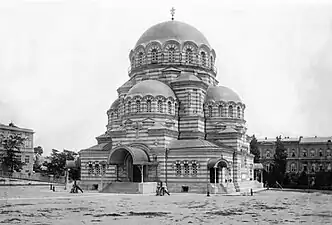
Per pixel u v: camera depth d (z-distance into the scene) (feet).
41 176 399.24
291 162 524.52
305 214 134.51
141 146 269.44
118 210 143.23
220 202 183.62
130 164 277.64
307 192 297.94
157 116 278.46
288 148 529.86
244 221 114.11
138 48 321.32
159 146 267.39
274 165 441.27
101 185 280.10
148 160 264.52
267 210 147.54
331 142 511.40
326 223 111.45
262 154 540.11
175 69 305.94
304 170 500.74
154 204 169.37
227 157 270.67
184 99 294.87
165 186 262.06
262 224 108.17
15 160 424.05
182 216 125.59
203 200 194.80
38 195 223.92
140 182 260.83
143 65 314.96
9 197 207.10
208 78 320.29
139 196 220.84
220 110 305.94
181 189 258.78
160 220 115.44
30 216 123.34
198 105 295.69
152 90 281.74
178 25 323.16
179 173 261.65
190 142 270.05
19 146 445.37
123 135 278.26
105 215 127.54
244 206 163.63
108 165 282.15
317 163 512.63
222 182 265.75
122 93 321.32
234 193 260.01
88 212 135.95
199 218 120.57
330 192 301.84
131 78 329.72
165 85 294.46
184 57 311.88
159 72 309.63
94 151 291.38
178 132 288.51
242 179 298.76
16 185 327.88
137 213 133.59
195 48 315.58
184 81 294.66
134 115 277.85
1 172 401.08
